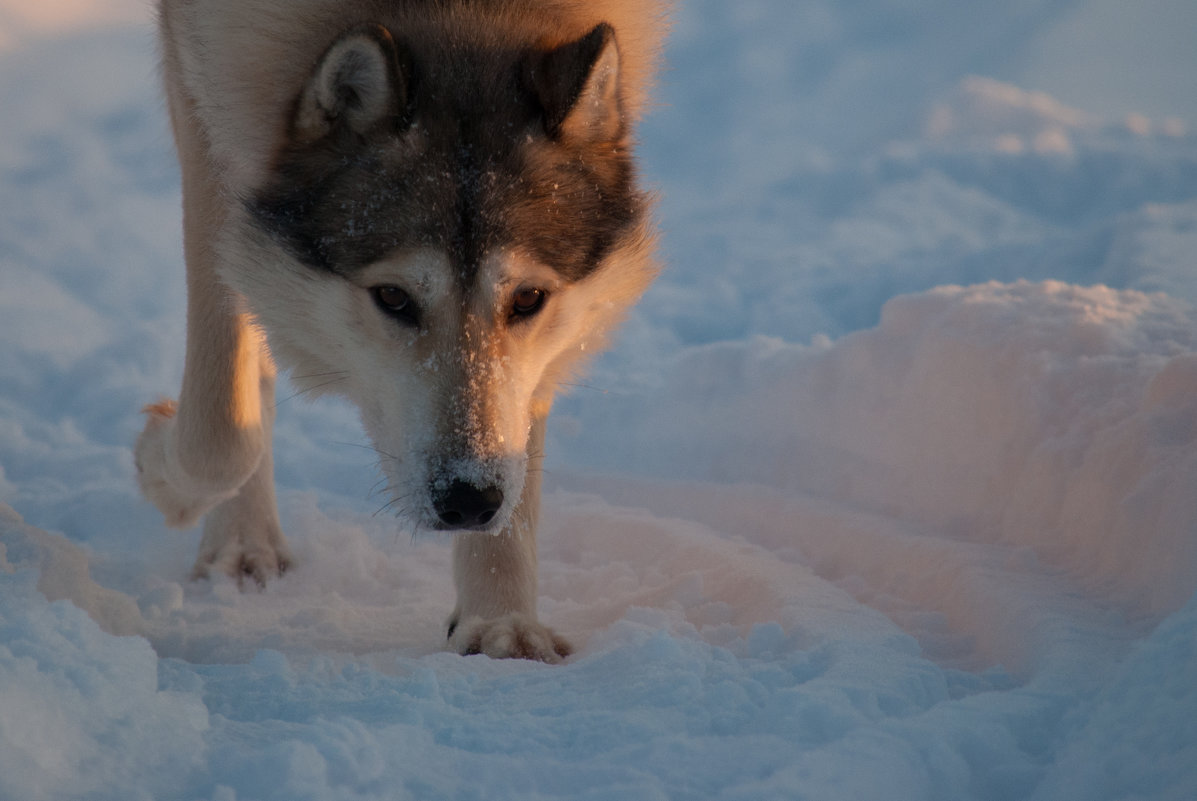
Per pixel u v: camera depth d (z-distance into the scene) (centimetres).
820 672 533
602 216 676
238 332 745
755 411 1202
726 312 1856
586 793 382
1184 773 359
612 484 1191
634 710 472
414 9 671
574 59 639
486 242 611
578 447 1367
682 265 2112
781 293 1880
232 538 902
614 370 1573
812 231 2262
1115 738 399
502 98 643
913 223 2244
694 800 383
